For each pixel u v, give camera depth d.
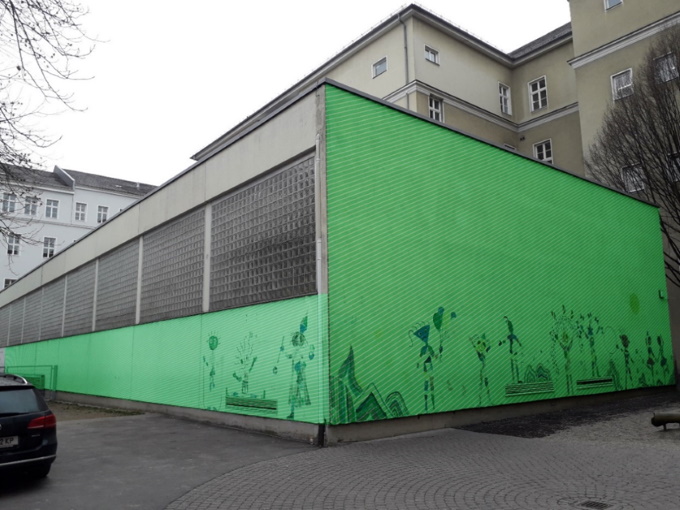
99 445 10.23
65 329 22.80
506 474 7.30
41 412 7.38
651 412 13.16
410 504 6.12
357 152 10.77
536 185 14.66
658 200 20.23
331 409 9.58
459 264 12.20
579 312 15.14
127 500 6.53
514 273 13.47
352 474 7.46
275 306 11.14
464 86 28.08
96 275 20.33
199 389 13.38
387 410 10.32
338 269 10.10
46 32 8.23
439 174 12.20
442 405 11.24
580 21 25.45
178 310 14.71
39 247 51.12
